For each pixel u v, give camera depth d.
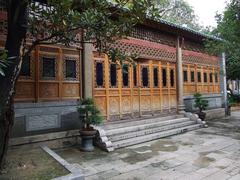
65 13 3.88
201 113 11.41
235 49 10.20
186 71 12.30
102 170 5.46
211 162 5.93
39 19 4.69
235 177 4.98
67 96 7.65
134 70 9.84
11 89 4.26
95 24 4.14
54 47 7.42
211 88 14.02
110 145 7.11
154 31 10.57
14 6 4.34
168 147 7.41
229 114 14.91
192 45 12.78
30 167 4.70
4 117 4.25
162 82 10.96
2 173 4.33
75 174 4.28
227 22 10.48
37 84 7.00
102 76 8.68
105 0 4.27
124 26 4.45
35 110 6.89
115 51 4.73
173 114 11.12
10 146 6.28
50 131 7.17
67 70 7.70
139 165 5.77
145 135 8.45
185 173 5.22
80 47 7.97
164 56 10.98
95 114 7.09
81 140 7.30
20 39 4.35
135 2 4.17
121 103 9.26
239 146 7.46
